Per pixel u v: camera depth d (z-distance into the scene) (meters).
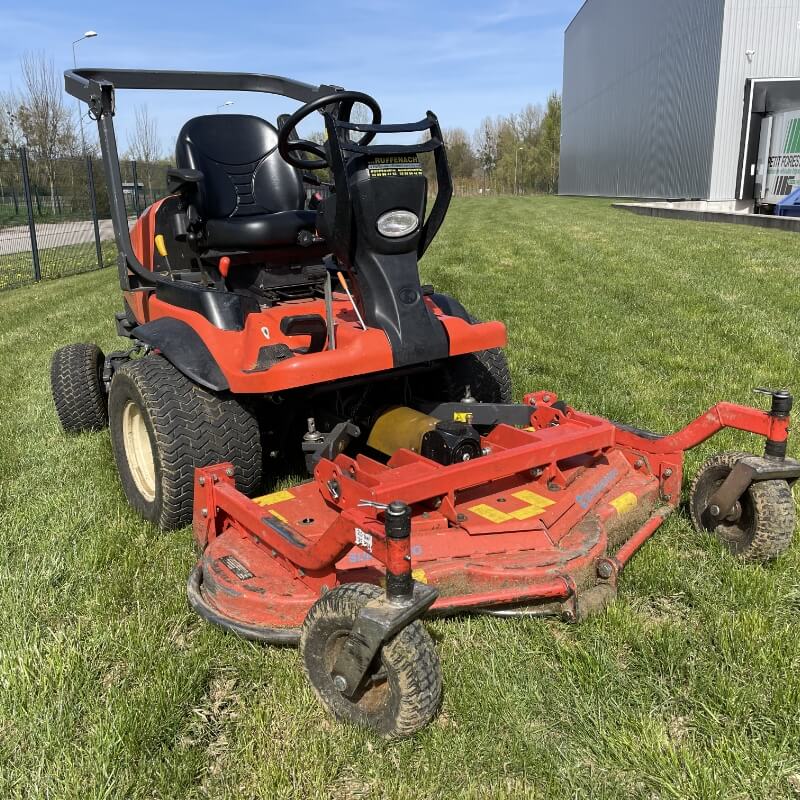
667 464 3.76
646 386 6.07
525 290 10.79
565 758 2.42
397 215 3.54
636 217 25.47
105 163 4.66
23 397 6.58
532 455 3.33
